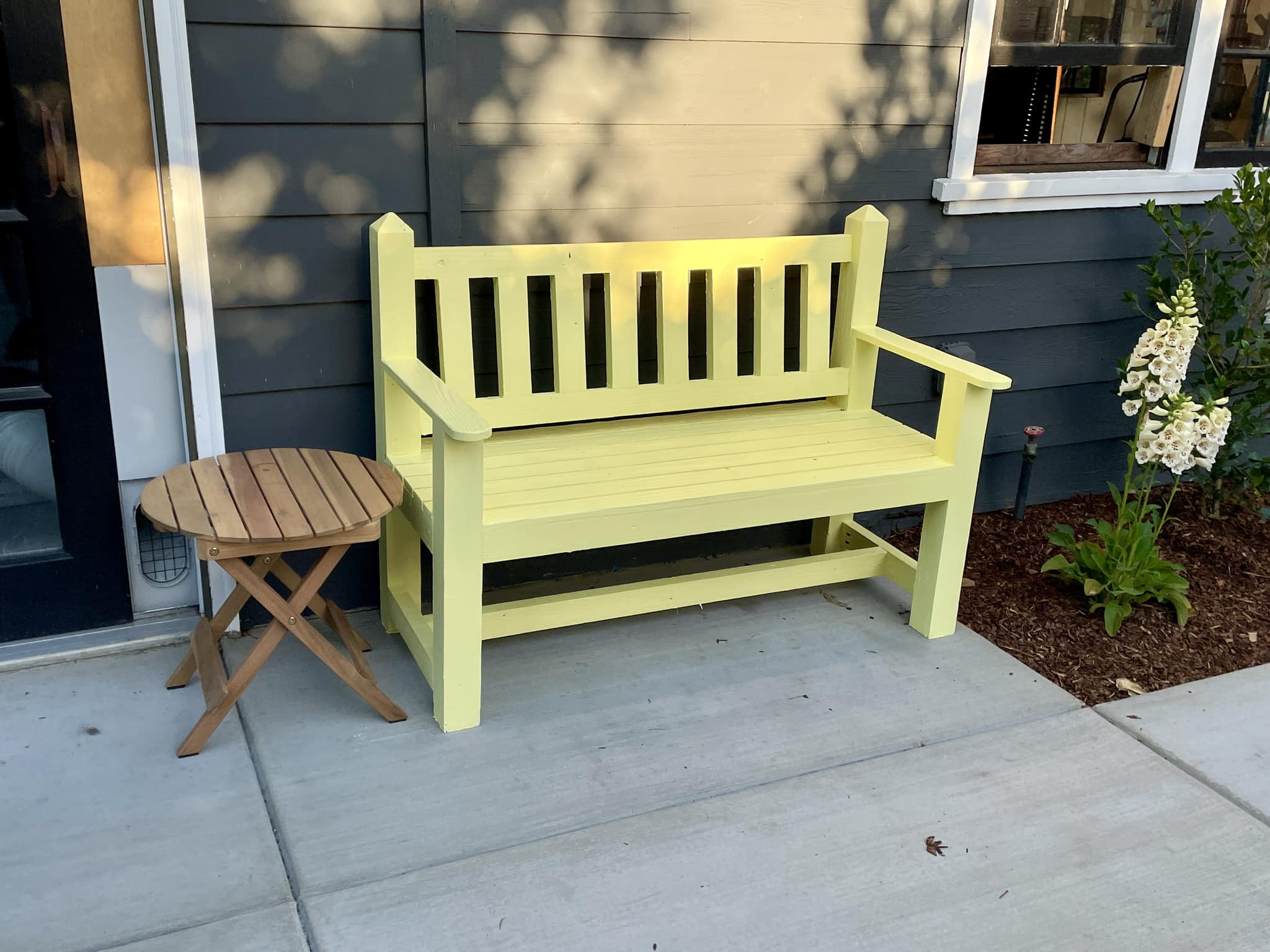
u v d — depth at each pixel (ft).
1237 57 10.96
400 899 5.96
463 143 8.20
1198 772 7.41
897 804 6.94
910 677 8.46
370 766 7.08
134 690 7.79
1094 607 9.44
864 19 9.27
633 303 8.66
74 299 7.57
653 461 8.39
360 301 8.29
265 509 6.68
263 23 7.34
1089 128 12.62
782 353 9.36
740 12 8.79
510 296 8.22
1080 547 9.65
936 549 8.82
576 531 7.35
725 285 8.96
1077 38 10.31
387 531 8.43
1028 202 10.44
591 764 7.22
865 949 5.76
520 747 7.36
